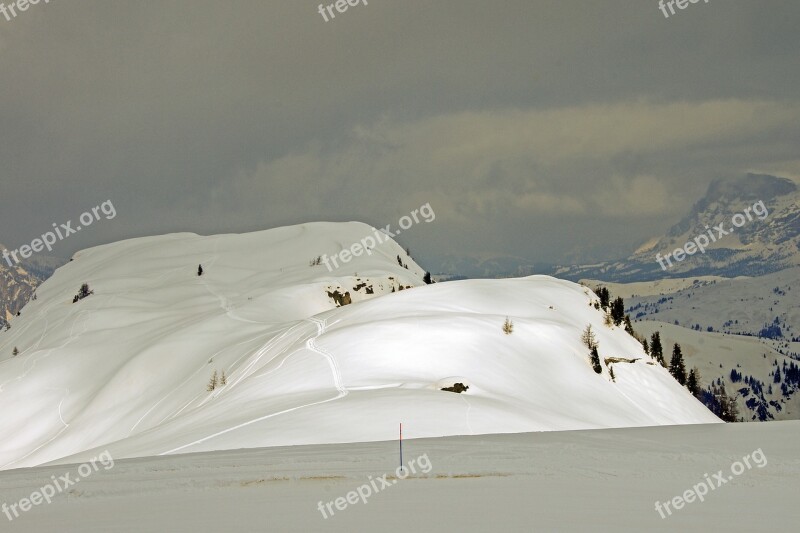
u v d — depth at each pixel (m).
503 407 70.38
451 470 34.78
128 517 27.64
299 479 33.69
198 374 149.50
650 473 33.88
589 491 30.16
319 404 67.56
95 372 194.38
